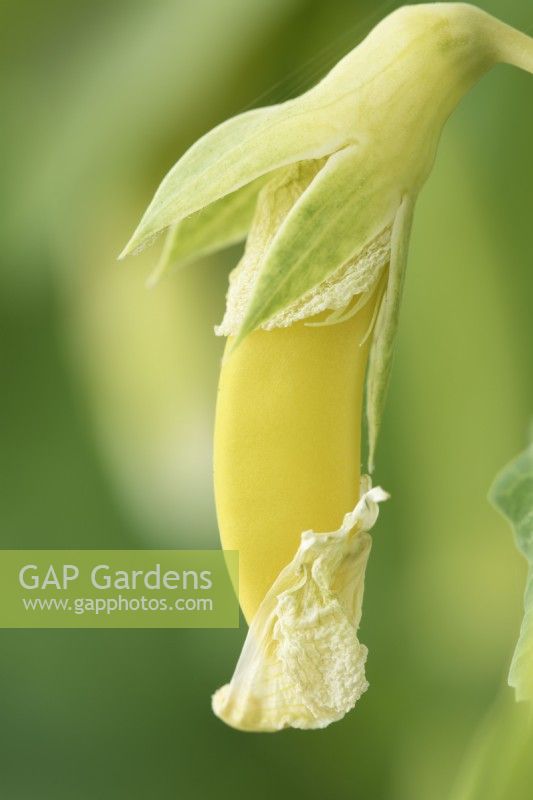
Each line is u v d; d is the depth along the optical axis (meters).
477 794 0.17
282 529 0.18
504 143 0.25
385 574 0.27
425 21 0.18
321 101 0.18
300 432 0.18
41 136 0.25
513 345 0.25
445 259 0.25
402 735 0.27
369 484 0.18
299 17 0.24
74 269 0.27
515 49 0.18
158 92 0.25
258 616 0.18
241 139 0.18
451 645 0.27
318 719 0.18
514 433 0.26
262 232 0.18
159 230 0.18
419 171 0.18
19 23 0.25
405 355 0.26
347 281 0.18
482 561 0.27
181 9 0.25
